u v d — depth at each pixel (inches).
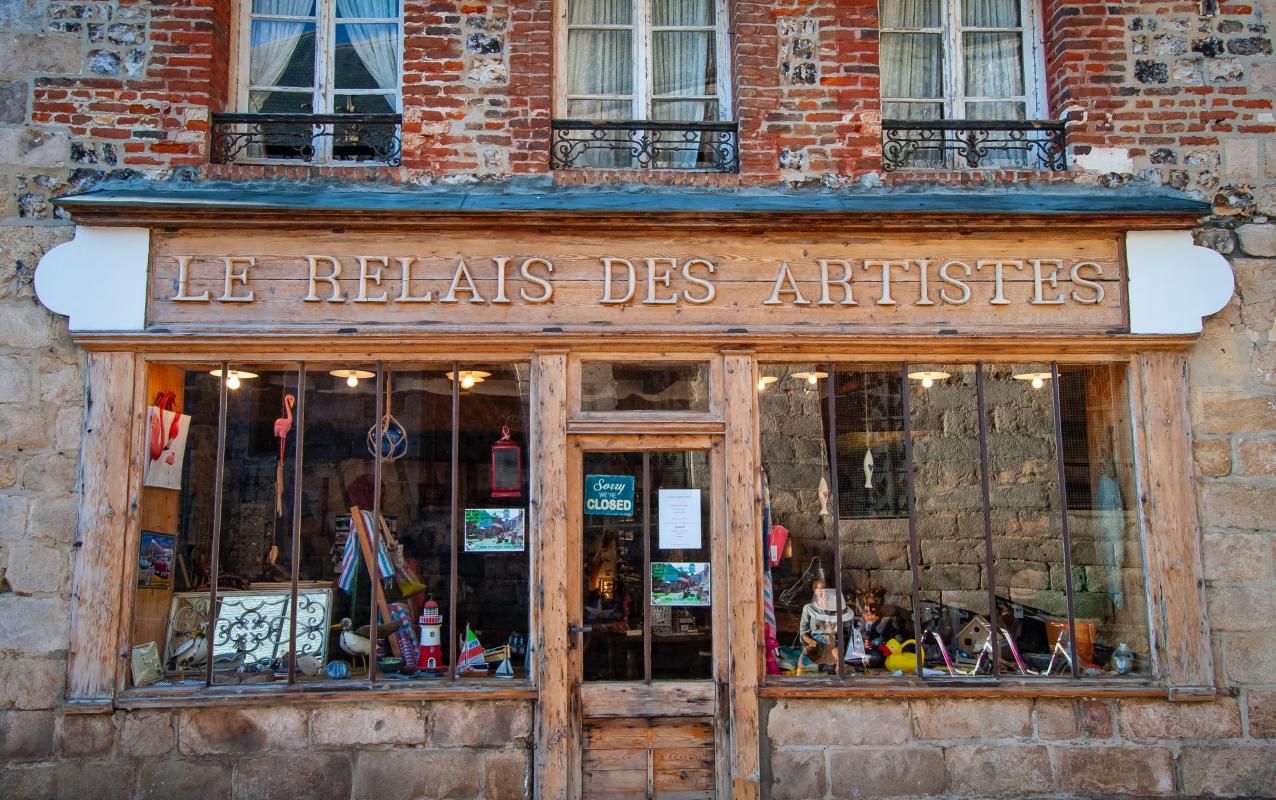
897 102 261.7
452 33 243.1
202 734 216.2
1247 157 242.4
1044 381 239.5
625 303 229.8
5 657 215.6
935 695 224.7
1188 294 232.5
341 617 227.1
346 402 230.8
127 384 222.7
